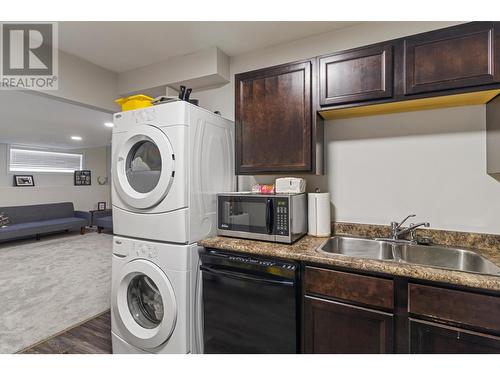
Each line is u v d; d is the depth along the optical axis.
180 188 1.55
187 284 1.57
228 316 1.55
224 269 1.57
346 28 1.98
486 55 1.27
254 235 1.68
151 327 1.74
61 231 6.37
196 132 1.65
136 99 1.88
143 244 1.67
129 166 1.77
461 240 1.60
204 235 1.73
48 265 3.92
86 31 2.01
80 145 7.34
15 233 5.00
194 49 2.29
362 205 1.90
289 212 1.59
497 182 1.55
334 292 1.33
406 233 1.74
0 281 3.28
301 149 1.71
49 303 2.68
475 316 1.07
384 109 1.68
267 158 1.82
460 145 1.62
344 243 1.83
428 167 1.71
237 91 1.93
